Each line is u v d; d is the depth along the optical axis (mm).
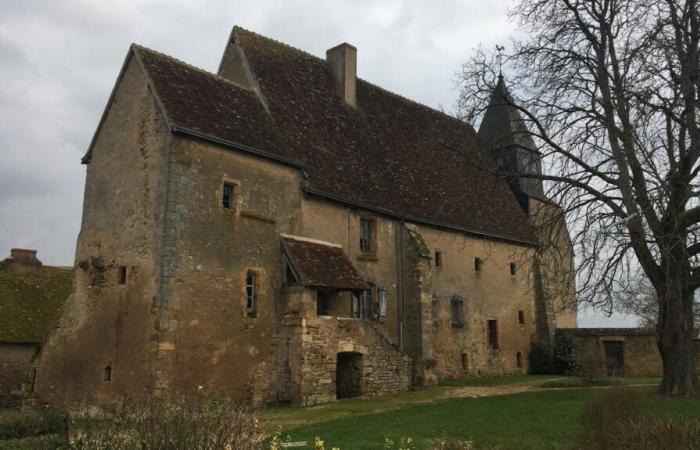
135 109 18094
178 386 15586
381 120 27000
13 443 9211
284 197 19312
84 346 17656
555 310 30938
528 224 30672
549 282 30859
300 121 22016
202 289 16594
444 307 25312
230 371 16859
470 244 27250
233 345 17062
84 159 19469
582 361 28062
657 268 16422
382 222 22969
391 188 23891
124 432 6871
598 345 29172
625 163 15797
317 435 12164
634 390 9734
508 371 28250
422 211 24547
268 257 18453
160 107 17016
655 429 7906
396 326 22812
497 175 19531
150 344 15617
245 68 22016
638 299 30984
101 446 6945
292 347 17844
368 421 13906
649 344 27969
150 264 16281
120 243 17438
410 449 10141
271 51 23797
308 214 20016
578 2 16922
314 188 20016
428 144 28562
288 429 13000
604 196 16203
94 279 18016
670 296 15344
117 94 18906
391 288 22828
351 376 19469
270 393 17688
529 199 31500
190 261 16453
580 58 16938
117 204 17891
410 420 13906
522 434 11969
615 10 16234
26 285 27906
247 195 18219
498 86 18641
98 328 17359
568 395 17719
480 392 20188
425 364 22344
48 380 18406
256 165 18656
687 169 15805
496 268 28562
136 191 17359
